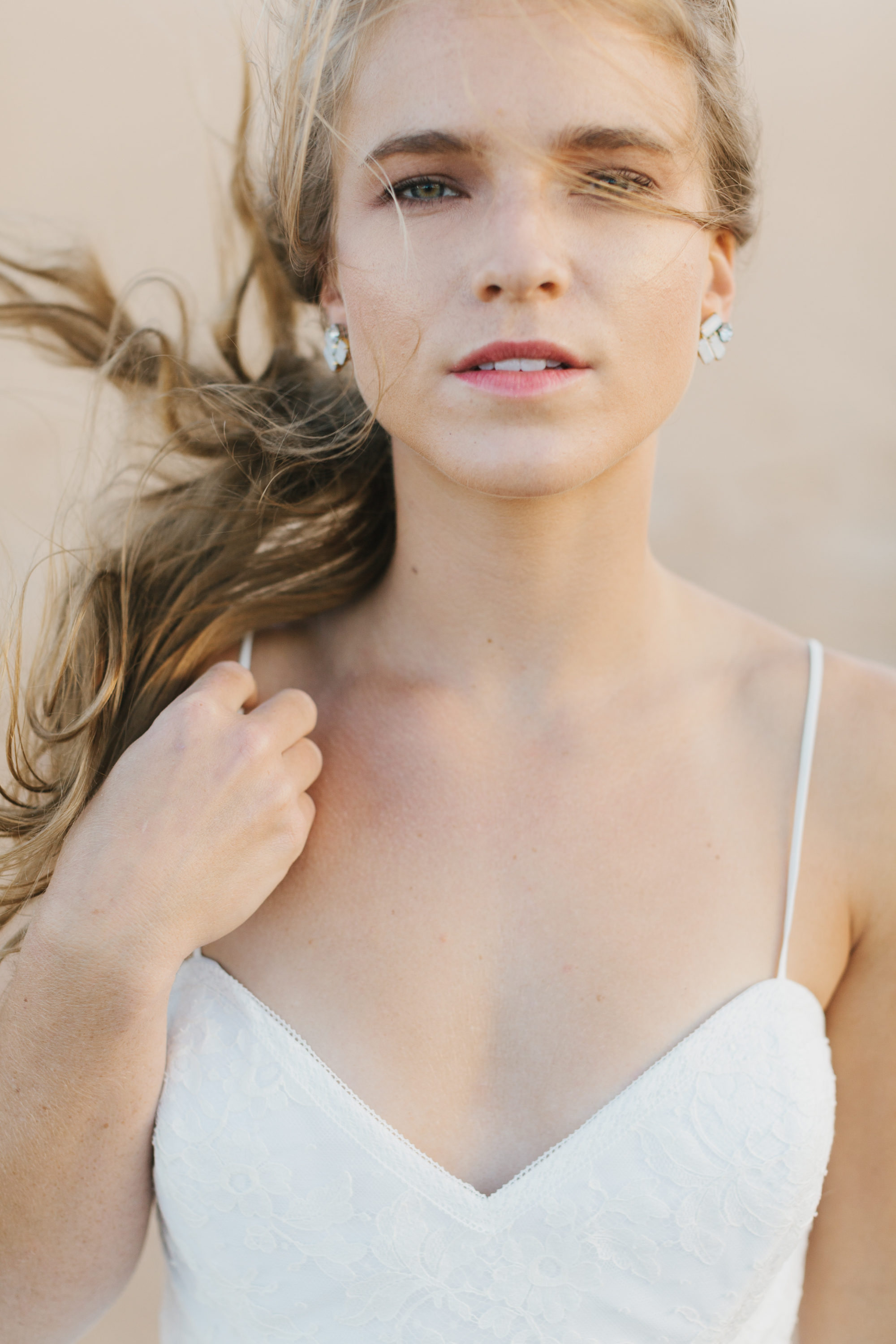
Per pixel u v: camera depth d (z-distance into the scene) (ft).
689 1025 2.54
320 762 2.60
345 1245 2.49
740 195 2.59
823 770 2.65
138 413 2.95
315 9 2.52
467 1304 2.49
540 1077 2.52
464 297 2.37
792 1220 2.51
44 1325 2.58
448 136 2.34
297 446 2.82
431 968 2.55
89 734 2.67
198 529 2.80
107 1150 2.50
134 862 2.44
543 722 2.65
